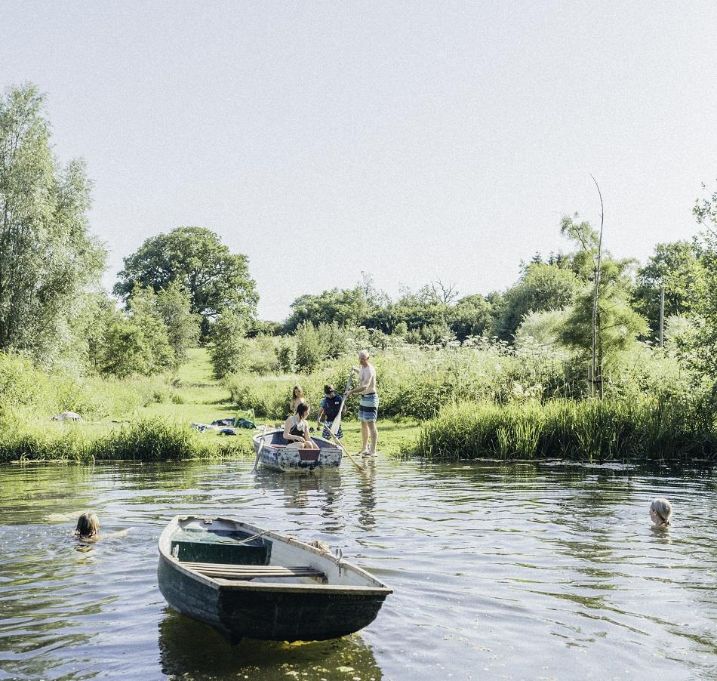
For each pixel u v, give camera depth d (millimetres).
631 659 5188
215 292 100062
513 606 6301
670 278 18062
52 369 35938
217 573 6031
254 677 4938
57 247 37281
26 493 12688
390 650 5402
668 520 9453
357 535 9008
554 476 14305
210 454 18875
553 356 23578
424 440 18625
